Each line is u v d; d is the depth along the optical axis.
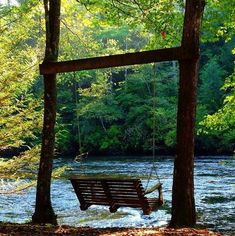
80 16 13.15
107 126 53.31
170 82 51.56
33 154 13.03
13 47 13.15
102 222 14.08
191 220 8.51
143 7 11.84
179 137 8.48
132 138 50.44
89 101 49.62
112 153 52.03
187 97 8.35
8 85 12.68
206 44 53.53
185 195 8.48
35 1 12.71
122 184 9.98
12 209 17.00
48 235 7.40
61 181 26.08
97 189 10.46
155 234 7.36
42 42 13.62
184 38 8.23
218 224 13.38
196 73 8.37
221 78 47.38
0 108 12.81
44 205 9.86
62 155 52.06
